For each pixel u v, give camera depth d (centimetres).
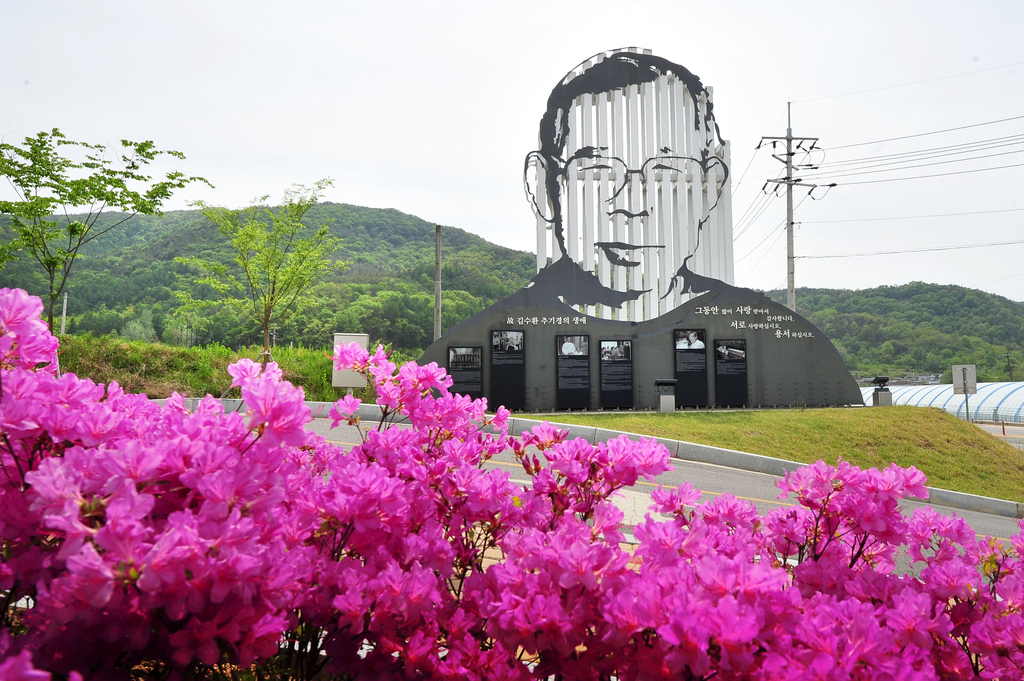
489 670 151
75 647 123
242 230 1648
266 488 136
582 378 1675
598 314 1955
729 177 2042
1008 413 3956
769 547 256
